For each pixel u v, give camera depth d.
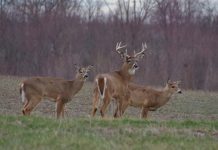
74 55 130.62
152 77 124.06
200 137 31.45
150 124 34.44
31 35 132.75
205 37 135.50
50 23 135.25
